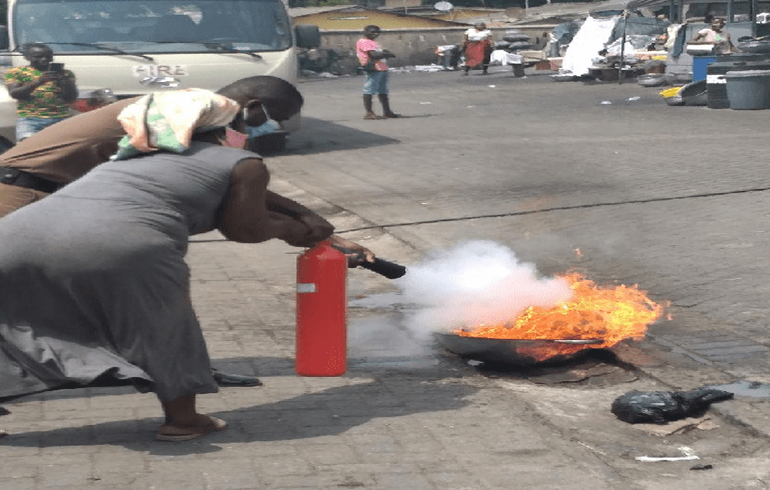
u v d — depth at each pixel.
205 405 5.19
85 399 5.31
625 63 28.23
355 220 10.77
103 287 4.26
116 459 4.44
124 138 4.50
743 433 4.89
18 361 4.36
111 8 13.87
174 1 14.08
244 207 4.48
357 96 27.27
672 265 8.28
